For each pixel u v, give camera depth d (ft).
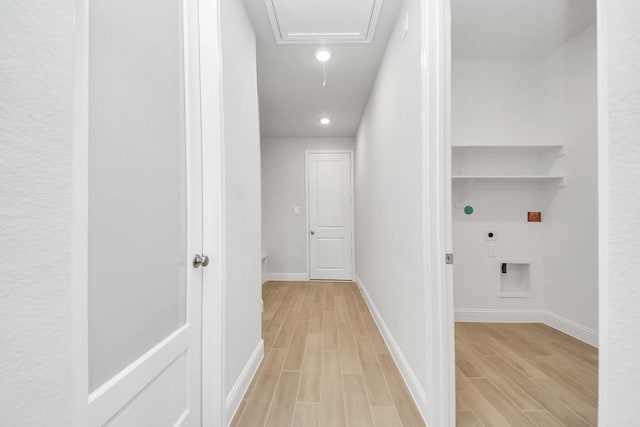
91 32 2.23
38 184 1.56
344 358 6.78
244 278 5.59
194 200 4.00
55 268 1.65
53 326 1.63
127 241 2.66
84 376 2.06
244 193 5.69
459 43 8.05
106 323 2.39
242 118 5.66
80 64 1.95
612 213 1.62
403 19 5.85
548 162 8.64
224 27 4.66
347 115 12.61
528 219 9.06
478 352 7.04
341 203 15.75
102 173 2.35
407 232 5.61
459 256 9.15
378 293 8.79
